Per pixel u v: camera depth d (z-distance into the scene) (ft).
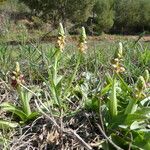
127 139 1.29
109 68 1.89
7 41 2.91
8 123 1.43
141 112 1.34
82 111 1.49
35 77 1.95
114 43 3.31
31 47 2.43
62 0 16.10
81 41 1.53
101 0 18.15
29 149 1.35
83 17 16.79
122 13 19.69
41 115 1.46
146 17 19.95
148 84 1.65
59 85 1.57
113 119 1.35
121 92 1.57
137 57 2.35
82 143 1.27
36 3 16.06
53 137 1.37
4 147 1.28
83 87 1.70
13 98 1.67
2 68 2.01
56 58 1.58
